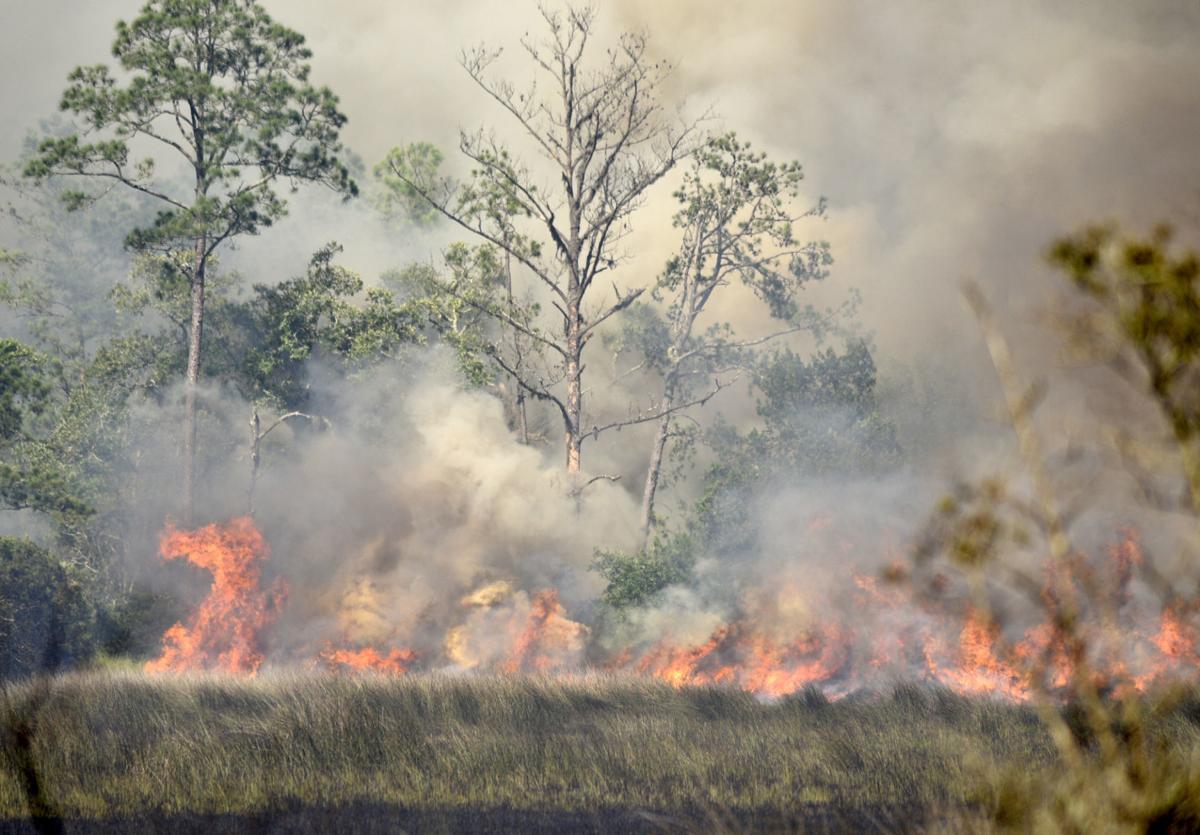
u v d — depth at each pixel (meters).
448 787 12.00
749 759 13.52
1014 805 5.78
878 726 15.70
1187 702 12.29
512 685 17.88
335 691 16.75
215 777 11.86
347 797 11.53
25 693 15.17
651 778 12.63
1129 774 5.02
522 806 11.38
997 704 16.48
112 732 13.74
